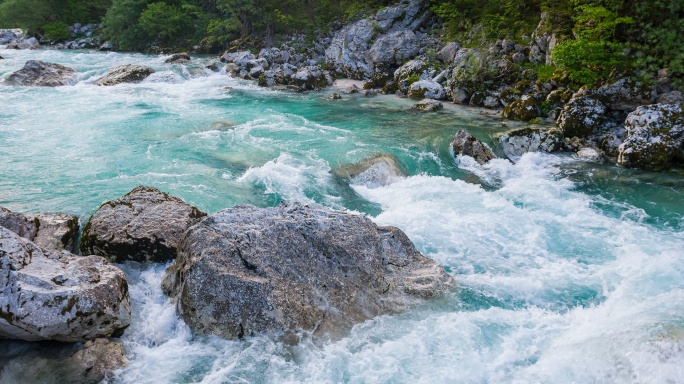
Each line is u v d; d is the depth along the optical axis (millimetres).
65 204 9414
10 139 13312
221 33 35031
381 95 21172
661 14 15562
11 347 5938
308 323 6430
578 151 13914
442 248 9031
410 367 5973
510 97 17984
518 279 8008
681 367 5461
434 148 13945
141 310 6855
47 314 5578
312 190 11219
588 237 9547
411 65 22266
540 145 14016
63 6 43031
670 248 9039
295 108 18578
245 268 6652
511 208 10672
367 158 12766
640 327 6277
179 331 6449
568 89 16828
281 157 12609
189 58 30094
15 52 33156
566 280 8078
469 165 13414
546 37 19516
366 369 5930
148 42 37406
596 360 5855
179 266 7008
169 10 37062
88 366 5738
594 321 6840
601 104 14898
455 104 19359
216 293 6340
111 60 30000
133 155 12516
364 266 7102
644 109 13672
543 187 11914
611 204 11039
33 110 16625
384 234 8180
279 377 5781
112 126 15047
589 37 17109
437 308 7203
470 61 19656
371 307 6891
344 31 27234
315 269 6906
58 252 6680
